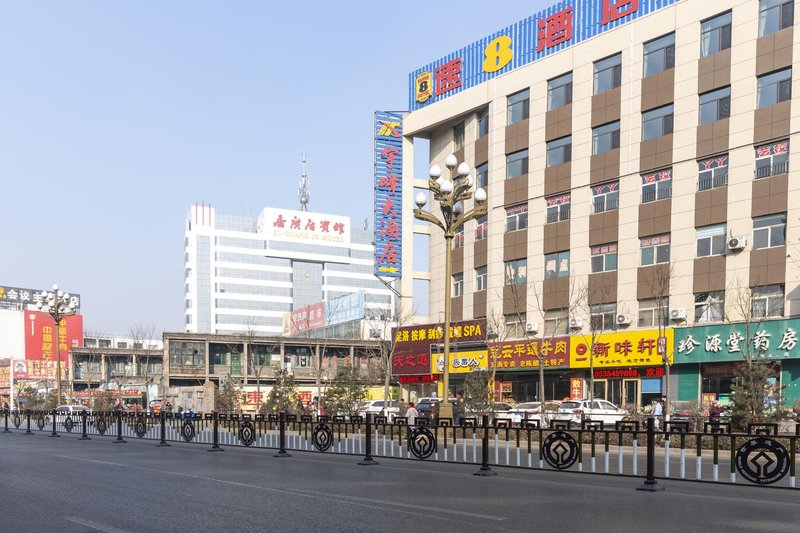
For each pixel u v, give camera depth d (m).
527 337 37.34
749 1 29.36
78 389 80.88
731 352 28.45
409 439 15.60
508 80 39.94
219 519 7.60
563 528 7.09
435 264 46.84
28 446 20.64
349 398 36.12
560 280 36.22
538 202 37.78
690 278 30.67
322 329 80.94
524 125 38.81
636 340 32.03
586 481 11.25
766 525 7.33
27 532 6.95
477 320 40.25
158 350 80.25
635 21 33.69
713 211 30.05
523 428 13.49
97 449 19.20
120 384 65.81
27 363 82.69
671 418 25.11
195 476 11.95
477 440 20.91
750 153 29.02
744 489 10.32
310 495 9.49
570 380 35.44
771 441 10.49
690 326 30.03
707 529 7.08
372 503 8.77
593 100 35.34
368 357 62.50
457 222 19.67
